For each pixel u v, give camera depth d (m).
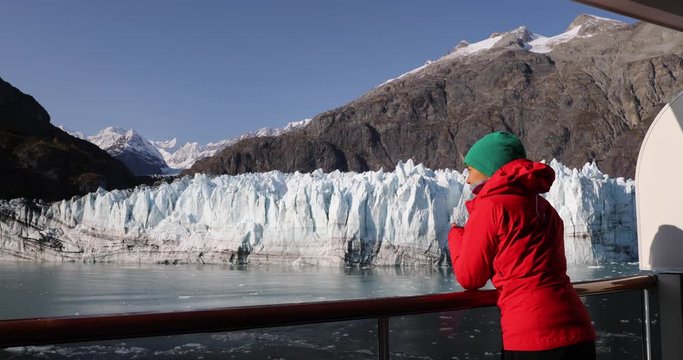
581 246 54.34
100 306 42.28
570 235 54.91
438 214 54.72
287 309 1.33
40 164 98.75
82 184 100.38
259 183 63.72
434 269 53.66
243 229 60.78
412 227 54.34
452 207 55.34
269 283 51.00
